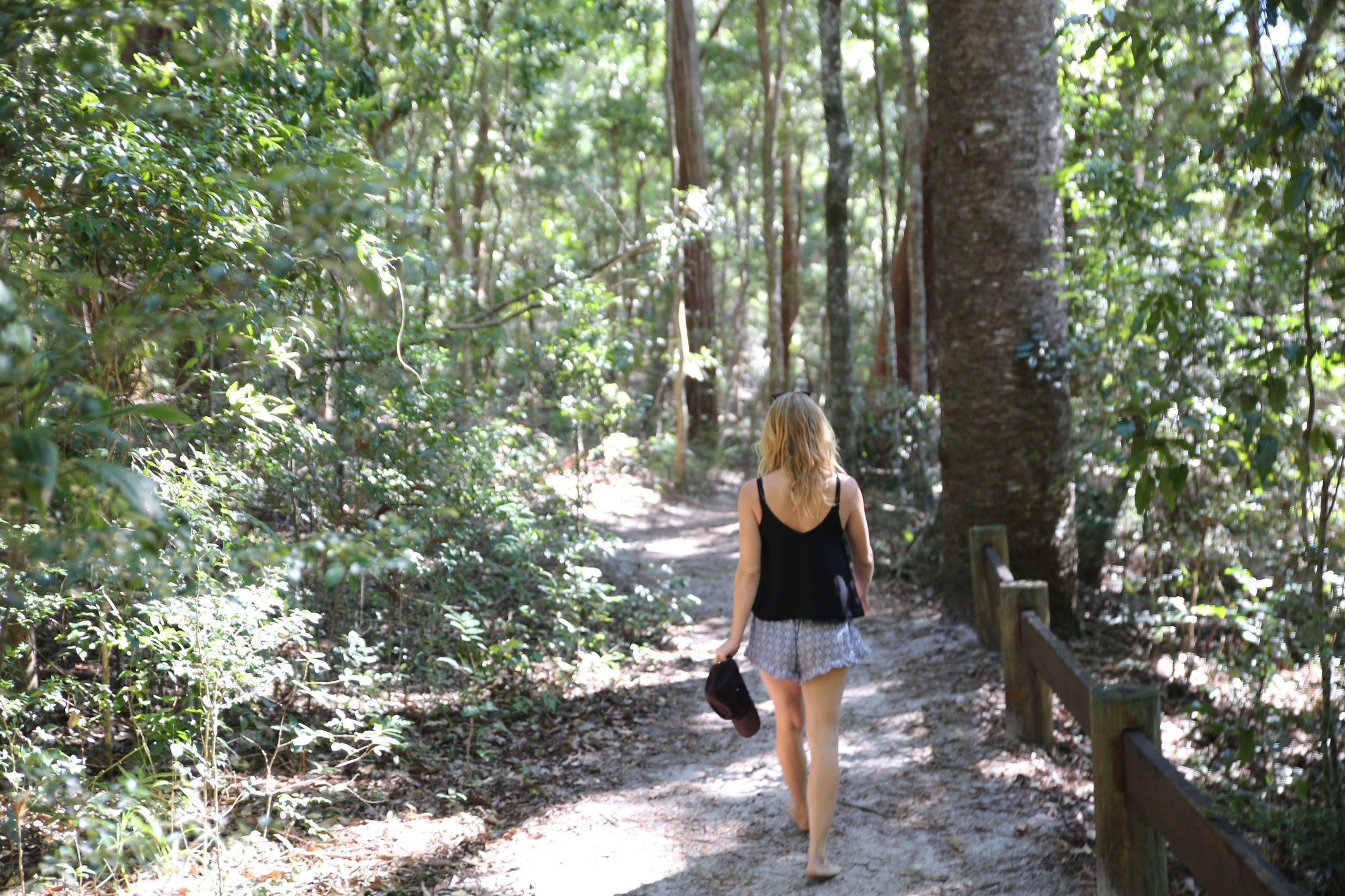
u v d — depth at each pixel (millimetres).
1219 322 5125
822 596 3611
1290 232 3777
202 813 3785
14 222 3117
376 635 6105
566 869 3900
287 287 3717
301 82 5414
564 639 6391
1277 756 4414
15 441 1294
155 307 2268
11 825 3355
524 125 12188
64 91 2943
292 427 4664
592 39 14914
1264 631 4551
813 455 3652
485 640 6625
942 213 6957
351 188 2162
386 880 3768
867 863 3826
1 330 1341
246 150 4148
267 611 4160
